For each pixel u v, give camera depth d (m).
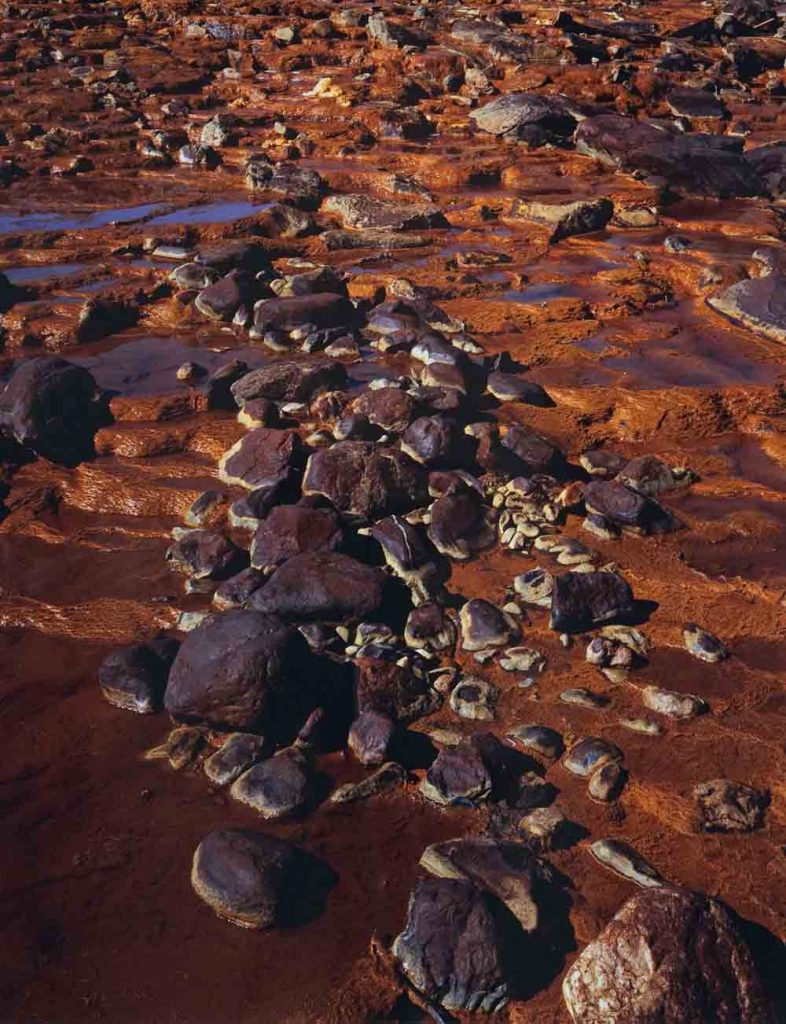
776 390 9.64
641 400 9.46
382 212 14.45
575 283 12.44
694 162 15.73
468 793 5.52
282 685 5.91
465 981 4.61
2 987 4.73
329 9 26.38
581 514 7.89
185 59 23.08
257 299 11.65
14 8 26.66
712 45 25.00
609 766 5.69
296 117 19.84
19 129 18.61
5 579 7.55
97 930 4.98
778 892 5.09
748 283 11.73
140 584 7.43
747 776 5.71
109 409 9.43
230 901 4.95
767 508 8.12
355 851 5.35
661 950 4.43
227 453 8.66
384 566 7.27
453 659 6.57
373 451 7.91
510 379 9.60
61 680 6.59
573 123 18.28
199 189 16.14
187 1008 4.62
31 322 11.24
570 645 6.66
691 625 6.79
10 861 5.34
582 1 30.27
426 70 22.08
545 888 5.07
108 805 5.66
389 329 10.77
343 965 4.77
